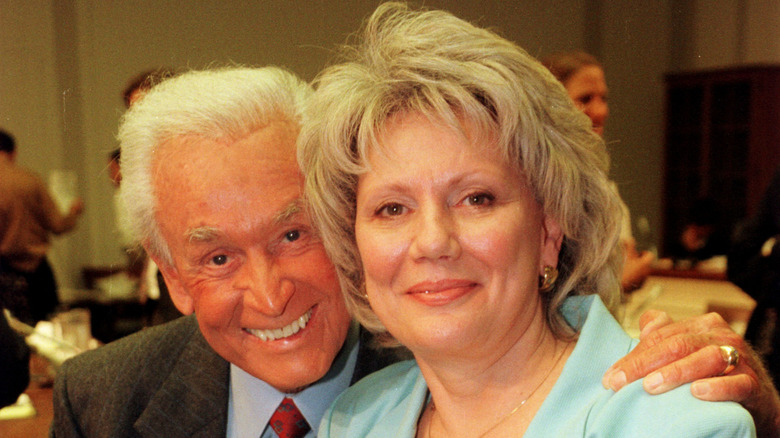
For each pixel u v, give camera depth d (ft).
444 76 2.98
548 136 3.13
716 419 2.62
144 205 3.81
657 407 2.79
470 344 3.03
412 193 2.99
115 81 17.94
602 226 3.43
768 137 15.58
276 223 3.53
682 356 2.96
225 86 3.63
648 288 10.50
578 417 2.95
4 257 11.01
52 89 18.98
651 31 15.25
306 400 4.28
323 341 3.90
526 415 3.22
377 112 3.03
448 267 2.95
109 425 4.30
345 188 3.44
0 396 6.40
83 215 18.22
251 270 3.59
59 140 18.67
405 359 4.43
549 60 5.67
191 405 4.31
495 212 2.98
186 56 13.88
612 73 14.43
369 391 4.01
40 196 12.57
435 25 3.17
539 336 3.34
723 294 10.61
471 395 3.31
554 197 3.17
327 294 3.79
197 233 3.54
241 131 3.52
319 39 9.16
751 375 2.97
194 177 3.51
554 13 10.33
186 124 3.53
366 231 3.15
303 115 3.66
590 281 3.64
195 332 4.65
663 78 15.61
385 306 3.18
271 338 3.82
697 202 13.44
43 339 7.80
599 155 3.42
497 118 2.96
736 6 16.07
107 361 4.60
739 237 6.75
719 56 16.11
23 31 18.83
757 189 15.52
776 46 15.97
